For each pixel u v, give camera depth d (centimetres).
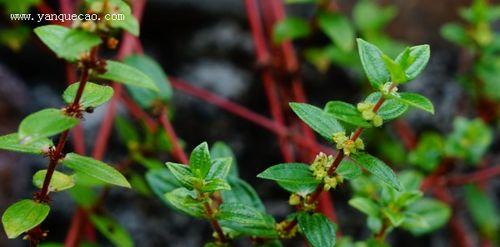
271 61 60
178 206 37
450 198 60
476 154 52
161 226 59
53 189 37
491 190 66
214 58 67
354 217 62
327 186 36
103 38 34
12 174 53
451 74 70
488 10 56
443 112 68
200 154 36
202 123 63
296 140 56
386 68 35
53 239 56
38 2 51
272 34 61
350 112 35
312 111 36
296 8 69
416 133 68
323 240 37
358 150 36
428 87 69
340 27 53
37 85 62
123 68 35
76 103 34
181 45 67
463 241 59
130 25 34
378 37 59
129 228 58
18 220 36
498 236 56
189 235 59
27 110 59
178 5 66
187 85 56
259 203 40
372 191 45
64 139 36
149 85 35
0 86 56
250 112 59
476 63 57
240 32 67
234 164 43
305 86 67
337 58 59
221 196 40
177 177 36
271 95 58
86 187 47
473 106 67
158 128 49
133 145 49
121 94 52
